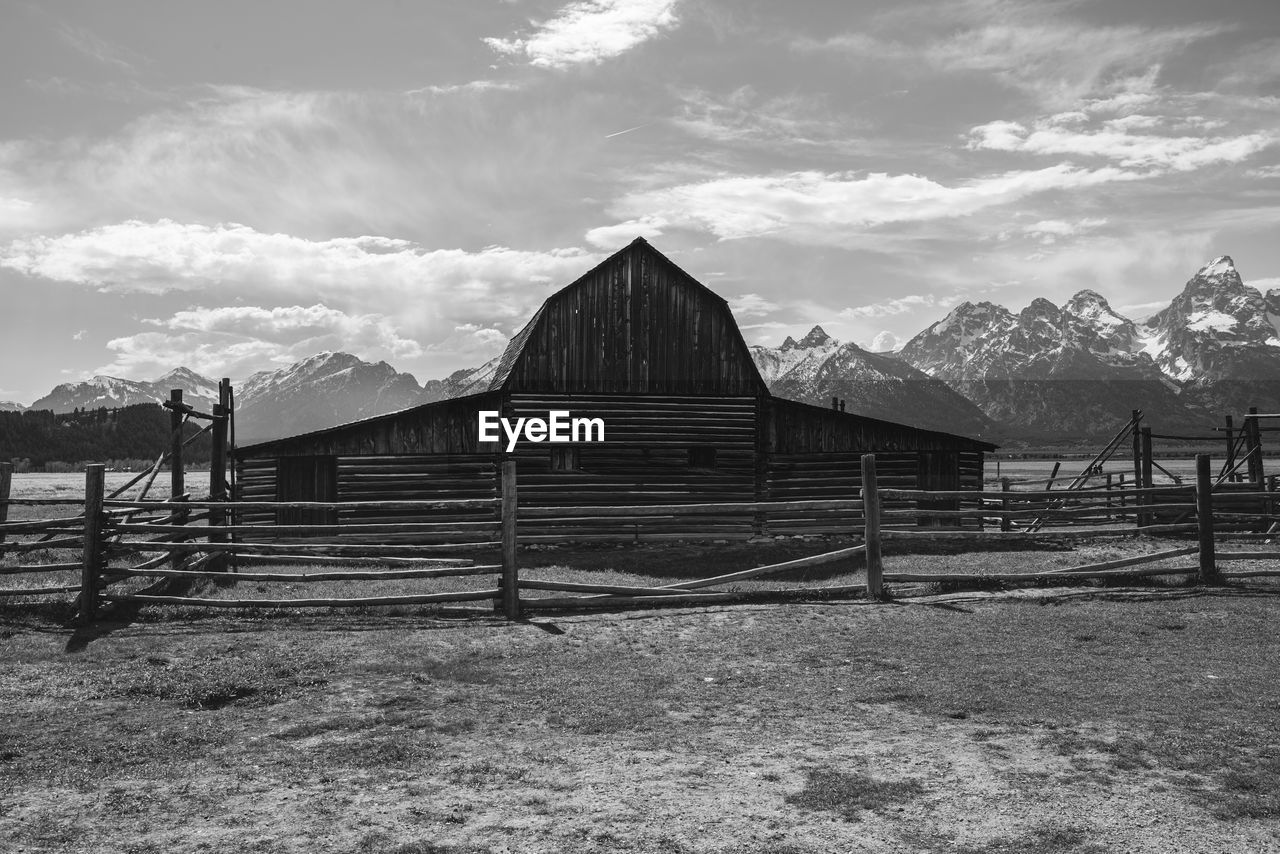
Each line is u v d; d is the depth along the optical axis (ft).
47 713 28.96
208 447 505.25
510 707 29.73
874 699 30.40
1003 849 19.25
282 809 21.52
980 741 26.14
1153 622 41.14
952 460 95.81
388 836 19.93
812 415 93.56
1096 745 25.40
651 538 87.04
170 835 20.10
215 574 52.54
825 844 19.52
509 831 20.18
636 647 38.17
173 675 32.86
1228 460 84.38
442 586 54.19
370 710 29.48
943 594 49.62
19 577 52.47
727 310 92.94
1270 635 38.50
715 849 19.27
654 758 24.93
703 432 91.40
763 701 30.35
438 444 86.38
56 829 20.43
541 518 48.60
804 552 74.49
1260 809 21.01
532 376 88.94
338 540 80.94
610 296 91.09
